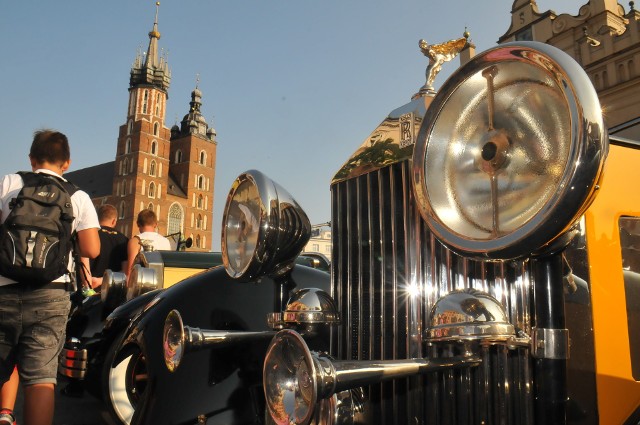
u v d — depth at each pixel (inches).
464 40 63.9
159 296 85.8
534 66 40.8
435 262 56.3
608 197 57.0
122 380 89.7
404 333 57.9
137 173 2844.5
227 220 67.5
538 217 37.3
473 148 46.5
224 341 68.1
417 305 56.9
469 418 53.2
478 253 41.7
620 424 54.0
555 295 40.8
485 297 47.4
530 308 50.0
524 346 45.3
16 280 89.9
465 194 46.0
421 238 57.4
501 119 44.3
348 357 64.3
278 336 46.2
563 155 38.8
